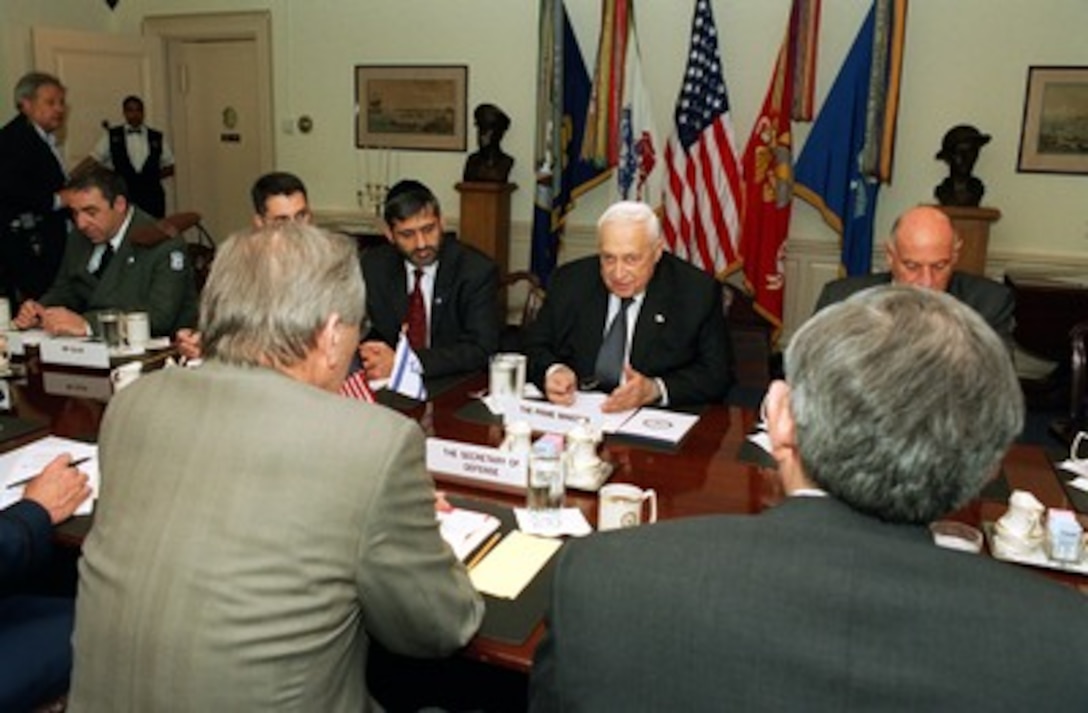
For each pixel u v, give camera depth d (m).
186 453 1.01
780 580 0.68
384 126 5.89
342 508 0.98
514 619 1.18
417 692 1.80
